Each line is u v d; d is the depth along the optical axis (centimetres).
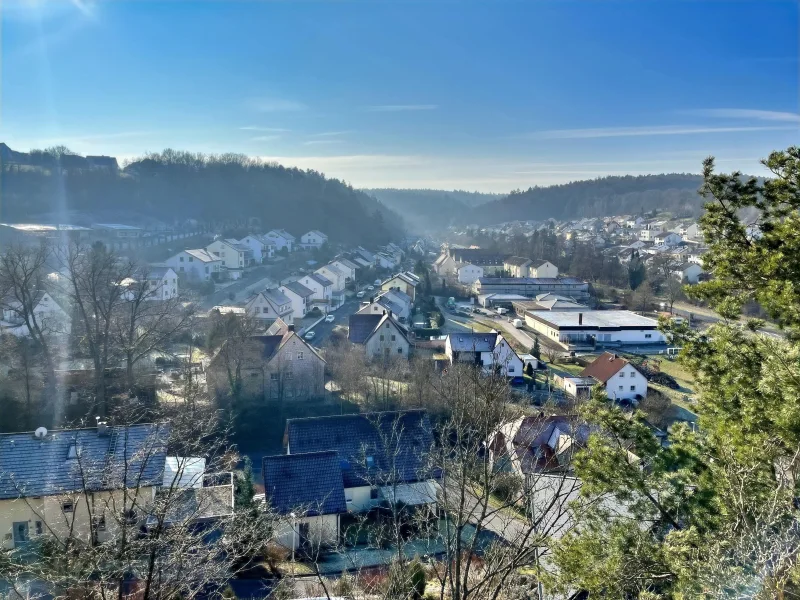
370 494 2377
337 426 2606
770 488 909
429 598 1495
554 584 1055
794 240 1021
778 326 1063
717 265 1152
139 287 4106
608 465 1094
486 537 1730
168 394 3431
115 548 1039
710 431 1112
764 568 729
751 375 1078
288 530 2119
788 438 917
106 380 3353
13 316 4188
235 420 3253
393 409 3294
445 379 3000
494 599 841
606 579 973
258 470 2895
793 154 1073
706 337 1218
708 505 999
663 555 973
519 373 4238
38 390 3198
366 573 1841
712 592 788
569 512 1202
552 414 1591
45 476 1989
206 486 2062
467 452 920
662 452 1110
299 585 1795
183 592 1456
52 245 5591
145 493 1839
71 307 4256
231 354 3469
